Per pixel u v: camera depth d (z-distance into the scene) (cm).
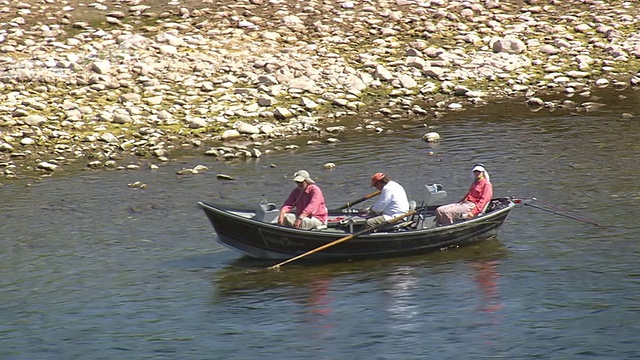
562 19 11969
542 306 5025
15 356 4644
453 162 8156
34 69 9988
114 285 5597
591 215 6606
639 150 8250
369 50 11025
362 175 7888
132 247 6303
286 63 10469
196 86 9969
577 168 7806
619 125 9088
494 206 6394
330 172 8000
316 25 11481
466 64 10775
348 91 10106
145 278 5697
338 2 12150
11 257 6156
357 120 9581
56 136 8881
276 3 12062
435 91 10288
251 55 10662
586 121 9275
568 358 4406
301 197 6019
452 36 11456
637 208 6725
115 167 8269
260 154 8556
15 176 8056
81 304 5312
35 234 6619
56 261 6062
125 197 7444
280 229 5756
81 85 9838
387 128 9338
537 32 11631
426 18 11850
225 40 10994
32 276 5800
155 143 8856
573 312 4931
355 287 5406
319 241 5781
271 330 4841
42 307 5291
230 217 5769
